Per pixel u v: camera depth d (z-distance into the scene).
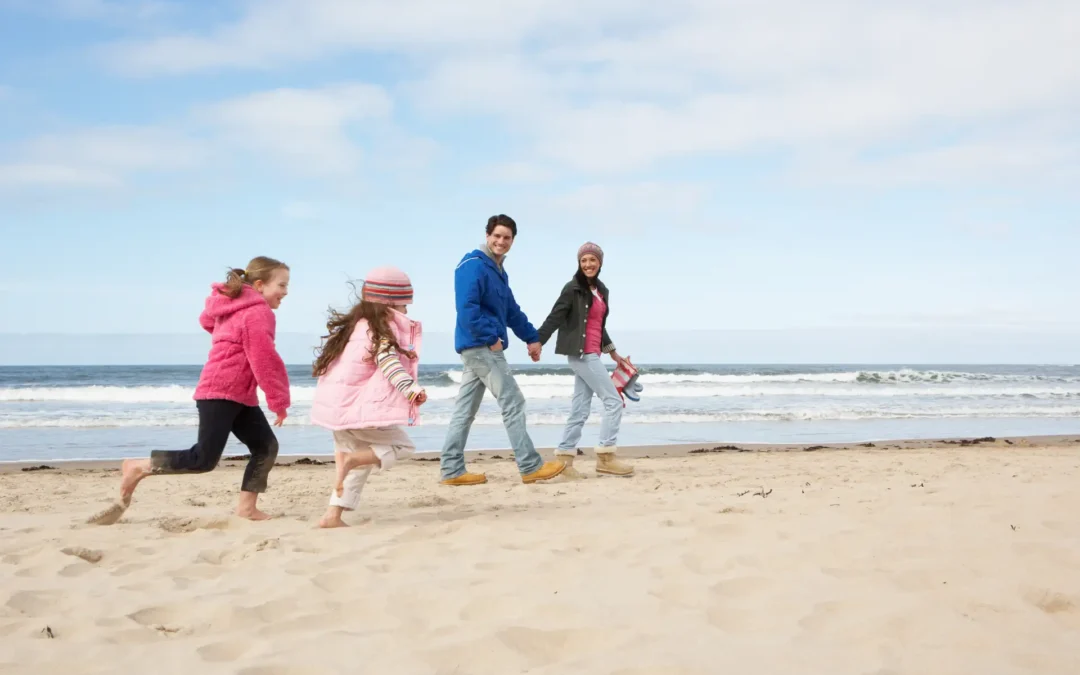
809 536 3.79
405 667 2.21
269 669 2.20
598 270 7.13
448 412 16.91
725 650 2.33
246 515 4.69
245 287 4.51
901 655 2.28
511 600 2.86
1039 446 11.50
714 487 6.15
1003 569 3.16
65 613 2.76
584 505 5.17
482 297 6.26
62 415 16.41
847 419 17.56
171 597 2.96
